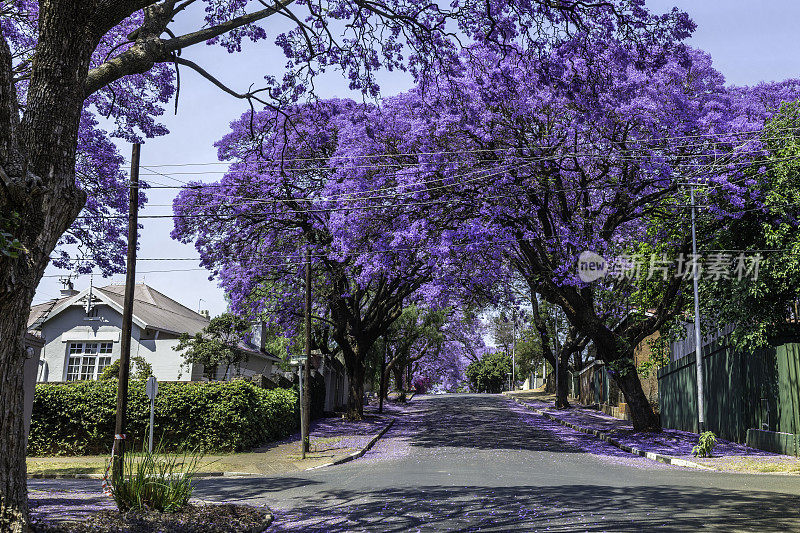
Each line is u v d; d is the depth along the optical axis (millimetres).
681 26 11492
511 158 21844
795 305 22359
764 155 21141
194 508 8938
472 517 8914
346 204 23344
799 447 18031
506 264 28422
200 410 22703
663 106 21359
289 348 38188
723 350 24250
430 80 11742
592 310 26312
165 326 31266
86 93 7133
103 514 8008
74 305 30344
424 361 76562
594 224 25016
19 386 6109
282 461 20578
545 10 10977
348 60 11102
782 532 7641
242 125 26016
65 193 6391
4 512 5879
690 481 13367
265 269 28891
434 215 23047
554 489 11828
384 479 14148
